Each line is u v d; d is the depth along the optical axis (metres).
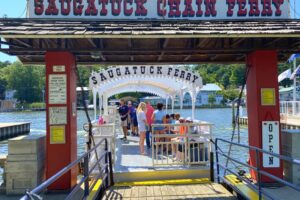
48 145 7.03
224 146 21.86
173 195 7.34
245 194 6.66
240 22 7.25
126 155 10.87
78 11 7.18
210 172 8.67
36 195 2.83
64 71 7.07
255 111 7.48
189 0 7.34
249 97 7.80
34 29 6.34
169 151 11.54
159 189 7.83
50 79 7.07
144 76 13.02
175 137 10.02
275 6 7.52
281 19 7.44
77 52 7.24
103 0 7.23
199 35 6.30
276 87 7.38
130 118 16.98
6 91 132.38
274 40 7.31
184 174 8.80
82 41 7.49
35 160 7.01
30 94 129.88
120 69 12.95
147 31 6.38
